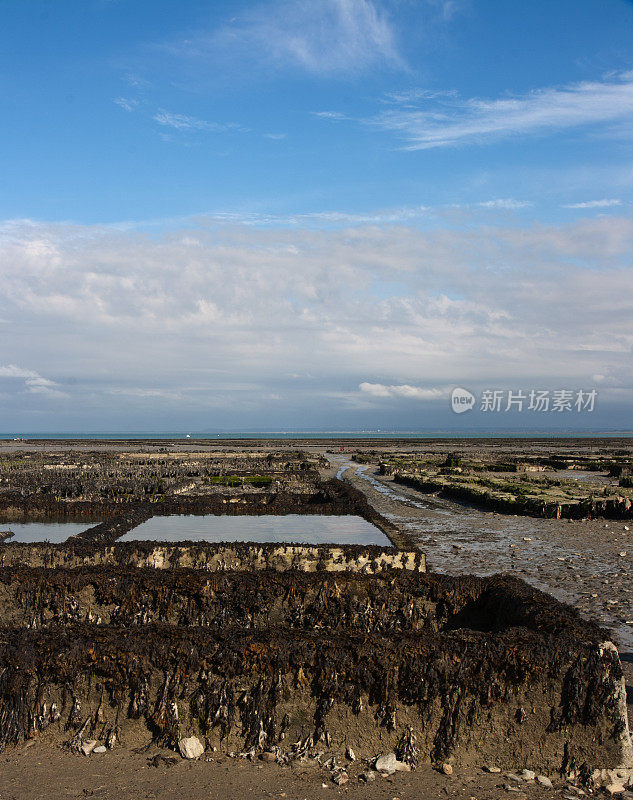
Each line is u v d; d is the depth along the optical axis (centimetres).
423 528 2200
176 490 2938
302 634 754
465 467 4522
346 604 1027
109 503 2417
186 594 1033
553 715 682
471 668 693
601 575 1502
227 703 696
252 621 1022
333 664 697
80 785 602
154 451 7512
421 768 664
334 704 692
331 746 685
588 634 742
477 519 2417
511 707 686
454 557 1717
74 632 767
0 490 2844
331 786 611
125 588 1041
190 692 701
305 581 1040
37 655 716
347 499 2581
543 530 2173
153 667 712
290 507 2445
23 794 582
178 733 690
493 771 660
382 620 1023
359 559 1312
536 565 1617
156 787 598
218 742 690
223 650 712
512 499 2630
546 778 650
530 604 908
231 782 612
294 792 595
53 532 2066
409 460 5675
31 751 677
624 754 669
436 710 688
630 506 2448
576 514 2450
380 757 663
